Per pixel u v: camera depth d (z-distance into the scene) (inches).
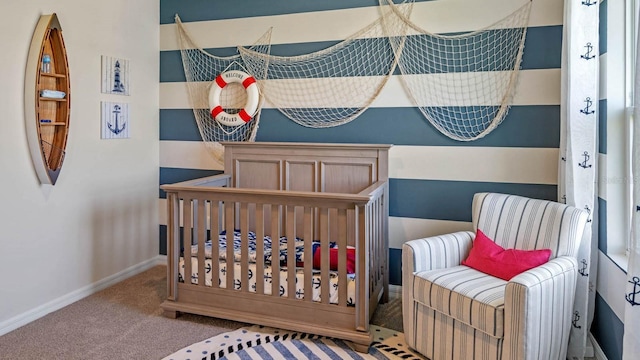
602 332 96.5
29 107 107.3
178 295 114.0
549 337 82.3
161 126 155.2
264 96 142.1
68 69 115.6
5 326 104.7
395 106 129.5
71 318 113.0
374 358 95.4
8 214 104.9
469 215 125.1
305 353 97.1
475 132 123.1
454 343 87.0
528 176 119.7
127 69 139.5
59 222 119.0
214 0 146.2
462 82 123.2
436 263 100.0
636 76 58.2
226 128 147.1
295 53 138.3
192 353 96.0
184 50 150.5
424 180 128.3
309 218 101.3
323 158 130.5
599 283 99.1
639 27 57.7
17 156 106.6
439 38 124.0
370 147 124.8
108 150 134.6
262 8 141.0
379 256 117.2
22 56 106.5
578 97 95.0
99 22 128.7
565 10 105.8
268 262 109.6
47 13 112.1
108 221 135.6
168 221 112.3
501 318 78.2
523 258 92.3
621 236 93.4
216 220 108.3
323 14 134.8
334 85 135.0
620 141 93.2
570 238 93.5
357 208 96.7
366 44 131.0
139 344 99.7
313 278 103.1
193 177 152.7
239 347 99.0
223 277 110.7
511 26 118.3
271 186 136.6
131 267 146.0
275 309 105.6
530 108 118.5
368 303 100.1
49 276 116.3
